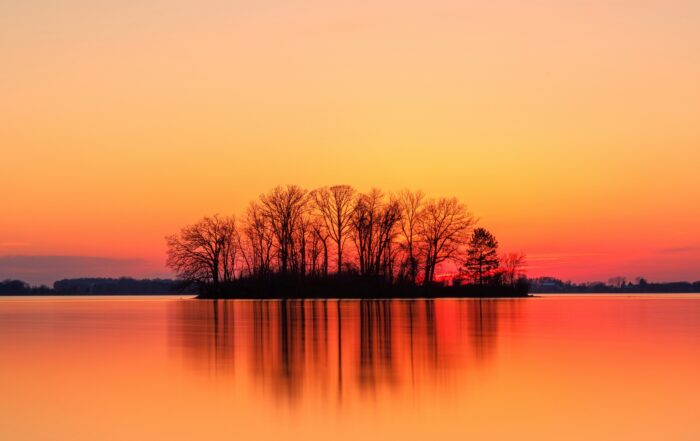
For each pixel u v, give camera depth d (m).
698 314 76.06
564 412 24.36
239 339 46.84
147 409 25.39
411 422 23.36
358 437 21.81
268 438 21.83
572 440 21.27
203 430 22.69
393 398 26.84
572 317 69.38
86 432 22.59
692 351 39.19
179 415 24.56
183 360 36.69
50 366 34.81
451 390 28.17
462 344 43.16
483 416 23.95
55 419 24.12
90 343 44.88
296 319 66.19
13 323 64.94
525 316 70.62
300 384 29.75
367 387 28.98
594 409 24.72
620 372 31.95
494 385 29.11
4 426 23.30
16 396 27.59
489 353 38.81
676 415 23.83
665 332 51.31
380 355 38.28
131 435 22.23
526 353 38.69
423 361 35.91
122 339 47.38
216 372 32.91
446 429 22.48
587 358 36.53
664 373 31.62
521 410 24.69
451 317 68.31
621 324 59.50
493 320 64.25
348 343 44.00
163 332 52.75
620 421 23.11
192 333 51.56
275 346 42.59
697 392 27.34
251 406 25.77
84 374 32.47
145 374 32.41
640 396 26.72
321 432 22.39
